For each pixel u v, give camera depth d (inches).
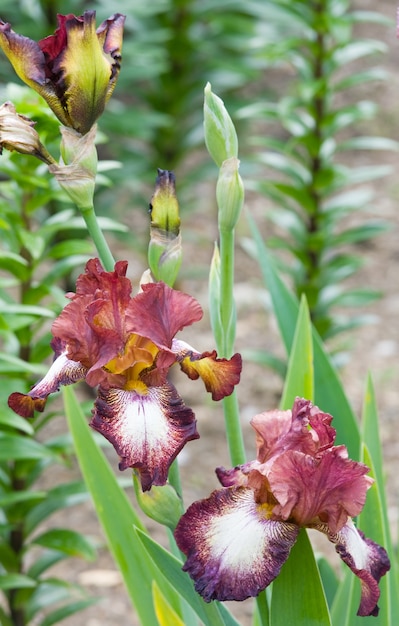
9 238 64.5
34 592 68.3
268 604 42.3
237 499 38.1
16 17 101.2
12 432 62.9
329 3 91.2
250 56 127.3
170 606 44.6
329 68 92.0
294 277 96.7
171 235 40.6
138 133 105.7
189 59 120.6
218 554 37.1
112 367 38.2
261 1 109.7
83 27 39.3
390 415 104.4
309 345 46.7
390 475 93.2
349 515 37.8
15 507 64.1
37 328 64.9
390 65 183.2
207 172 119.6
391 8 191.9
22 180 60.6
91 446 47.6
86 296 38.0
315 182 92.4
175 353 37.9
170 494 39.8
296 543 38.6
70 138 40.3
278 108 93.4
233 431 42.9
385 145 92.9
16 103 52.0
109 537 47.3
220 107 41.3
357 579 44.2
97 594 81.8
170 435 37.3
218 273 43.0
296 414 38.2
